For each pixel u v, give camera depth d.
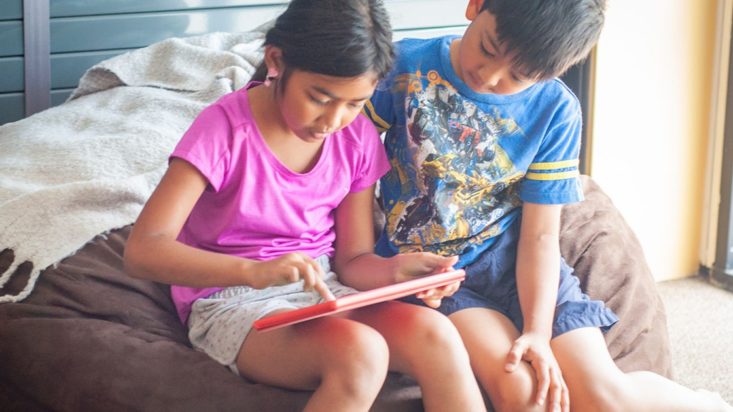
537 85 1.51
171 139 1.94
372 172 1.47
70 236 1.64
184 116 2.05
